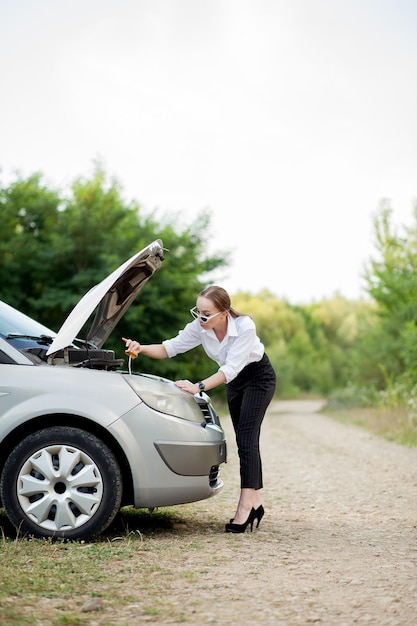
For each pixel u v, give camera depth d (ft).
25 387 15.93
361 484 26.76
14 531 17.02
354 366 88.02
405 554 15.80
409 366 60.18
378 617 11.35
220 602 12.07
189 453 16.40
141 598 12.21
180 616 11.35
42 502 15.69
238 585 13.10
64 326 16.33
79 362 17.10
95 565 14.10
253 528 18.57
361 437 48.21
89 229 76.18
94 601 11.67
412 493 24.68
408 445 41.09
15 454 15.80
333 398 100.17
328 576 13.82
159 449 16.15
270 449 39.93
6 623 10.51
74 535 15.70
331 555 15.64
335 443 43.70
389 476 28.84
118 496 15.78
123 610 11.60
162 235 81.92
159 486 16.15
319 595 12.53
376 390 79.10
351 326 280.10
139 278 18.24
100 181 79.66
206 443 16.74
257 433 18.24
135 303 73.05
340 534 18.02
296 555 15.58
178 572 13.87
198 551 15.72
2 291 73.92
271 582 13.33
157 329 74.02
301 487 26.07
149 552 15.42
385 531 18.45
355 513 21.03
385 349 76.95
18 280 75.00
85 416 15.83
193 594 12.50
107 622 11.00
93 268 75.77
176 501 16.35
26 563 13.98
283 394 213.87
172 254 80.12
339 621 11.16
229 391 18.66
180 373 78.28
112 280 16.58
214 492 17.16
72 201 80.84
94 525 15.71
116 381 16.31
